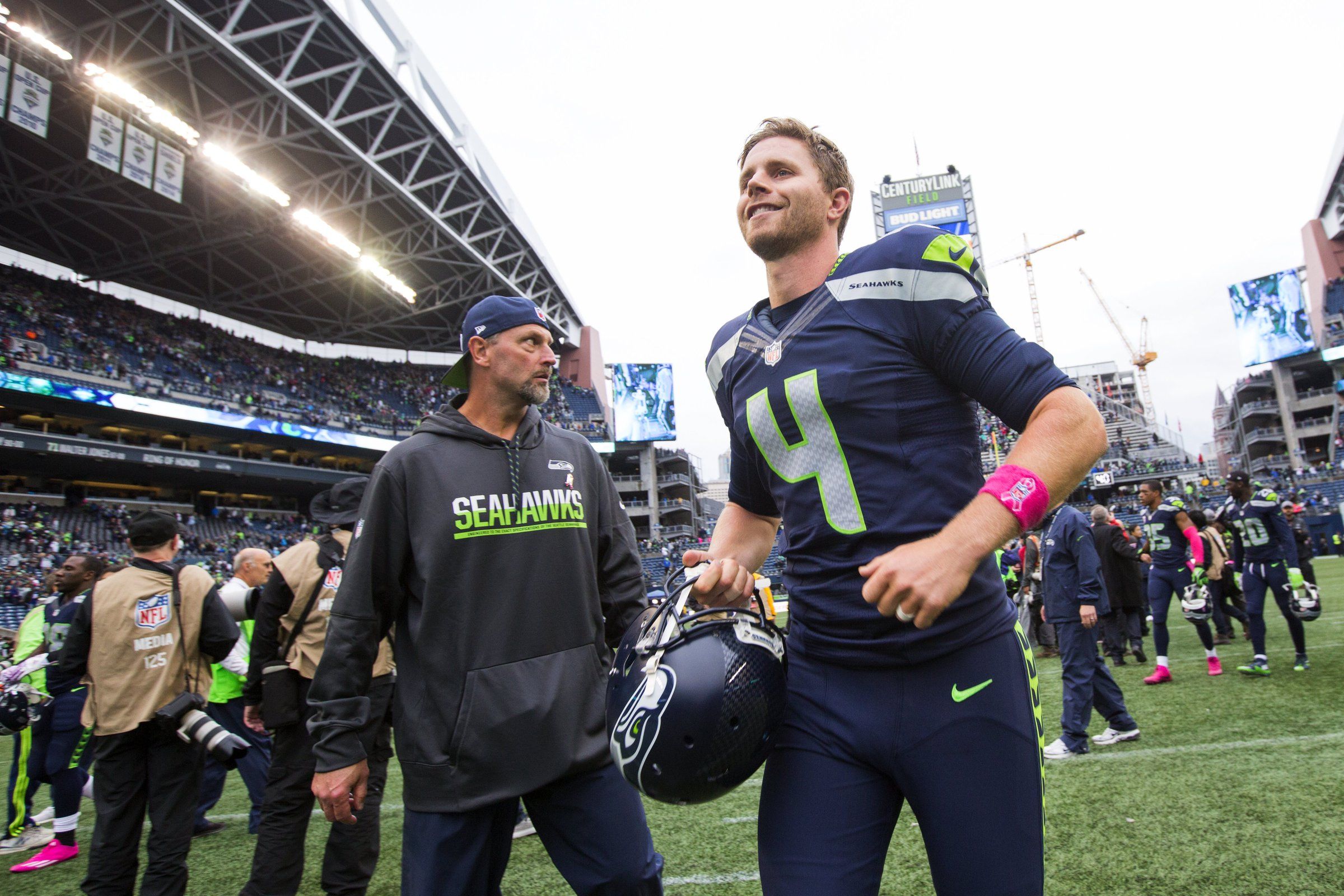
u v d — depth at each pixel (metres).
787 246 1.37
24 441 22.67
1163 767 3.84
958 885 1.15
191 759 3.02
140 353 29.02
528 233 36.50
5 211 27.50
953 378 1.19
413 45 27.31
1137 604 7.22
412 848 1.78
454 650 1.82
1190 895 2.48
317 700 1.85
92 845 2.92
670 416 48.69
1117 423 61.53
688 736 1.15
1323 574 16.44
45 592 18.83
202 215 27.92
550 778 1.79
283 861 2.80
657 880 1.89
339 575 3.11
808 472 1.27
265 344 37.59
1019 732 1.19
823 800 1.21
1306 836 2.82
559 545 1.97
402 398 41.09
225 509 31.11
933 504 1.18
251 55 23.20
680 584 1.34
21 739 4.55
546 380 2.08
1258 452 52.38
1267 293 47.06
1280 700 4.95
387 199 28.69
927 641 1.17
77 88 20.02
